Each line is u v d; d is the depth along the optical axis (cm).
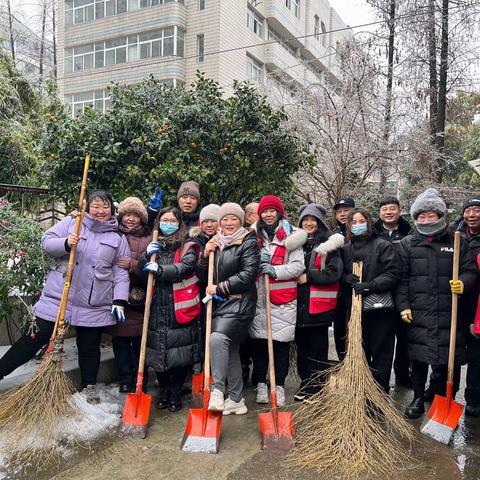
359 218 345
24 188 426
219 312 320
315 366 363
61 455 277
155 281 337
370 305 332
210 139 467
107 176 449
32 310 340
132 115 441
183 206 389
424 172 944
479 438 318
